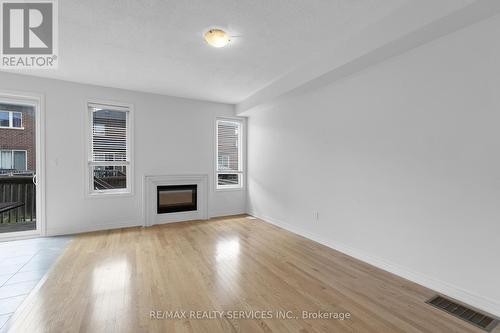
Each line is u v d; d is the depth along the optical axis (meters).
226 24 2.40
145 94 4.53
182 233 4.09
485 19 1.93
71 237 3.79
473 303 2.05
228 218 5.18
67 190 3.94
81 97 4.02
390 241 2.70
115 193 4.31
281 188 4.50
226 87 4.30
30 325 1.77
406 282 2.47
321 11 2.21
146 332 1.71
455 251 2.16
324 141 3.55
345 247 3.24
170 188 4.81
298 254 3.20
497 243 1.93
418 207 2.43
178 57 3.11
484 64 1.96
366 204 2.96
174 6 2.12
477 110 2.01
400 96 2.55
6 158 3.70
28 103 3.74
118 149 4.38
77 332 1.70
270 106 4.70
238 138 5.62
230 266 2.82
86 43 2.75
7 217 3.87
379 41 2.35
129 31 2.51
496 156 1.92
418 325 1.82
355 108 3.06
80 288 2.29
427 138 2.34
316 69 3.15
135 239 3.73
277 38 2.67
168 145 4.75
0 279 2.45
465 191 2.09
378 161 2.80
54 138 3.84
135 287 2.32
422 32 2.09
